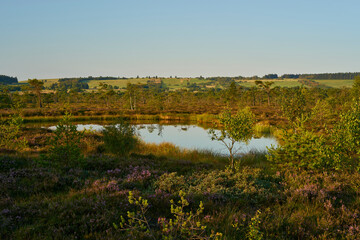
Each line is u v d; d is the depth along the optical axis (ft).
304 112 69.21
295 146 31.71
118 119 50.37
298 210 19.86
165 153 52.47
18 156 35.19
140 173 30.27
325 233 15.16
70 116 34.09
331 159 28.89
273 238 14.99
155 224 16.10
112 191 22.35
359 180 24.70
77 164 32.68
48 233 13.98
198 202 20.29
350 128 28.58
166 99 395.14
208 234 14.44
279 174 31.14
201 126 123.75
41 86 272.51
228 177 30.04
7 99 229.45
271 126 103.40
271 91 294.66
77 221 15.49
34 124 125.18
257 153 52.85
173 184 25.44
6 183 22.71
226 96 351.87
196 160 47.19
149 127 118.11
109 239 13.33
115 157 40.65
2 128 46.21
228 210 18.76
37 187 22.97
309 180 26.68
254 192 23.61
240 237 14.71
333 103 150.51
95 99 378.94
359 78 165.89
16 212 16.51
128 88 280.51
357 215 17.94
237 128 36.45
